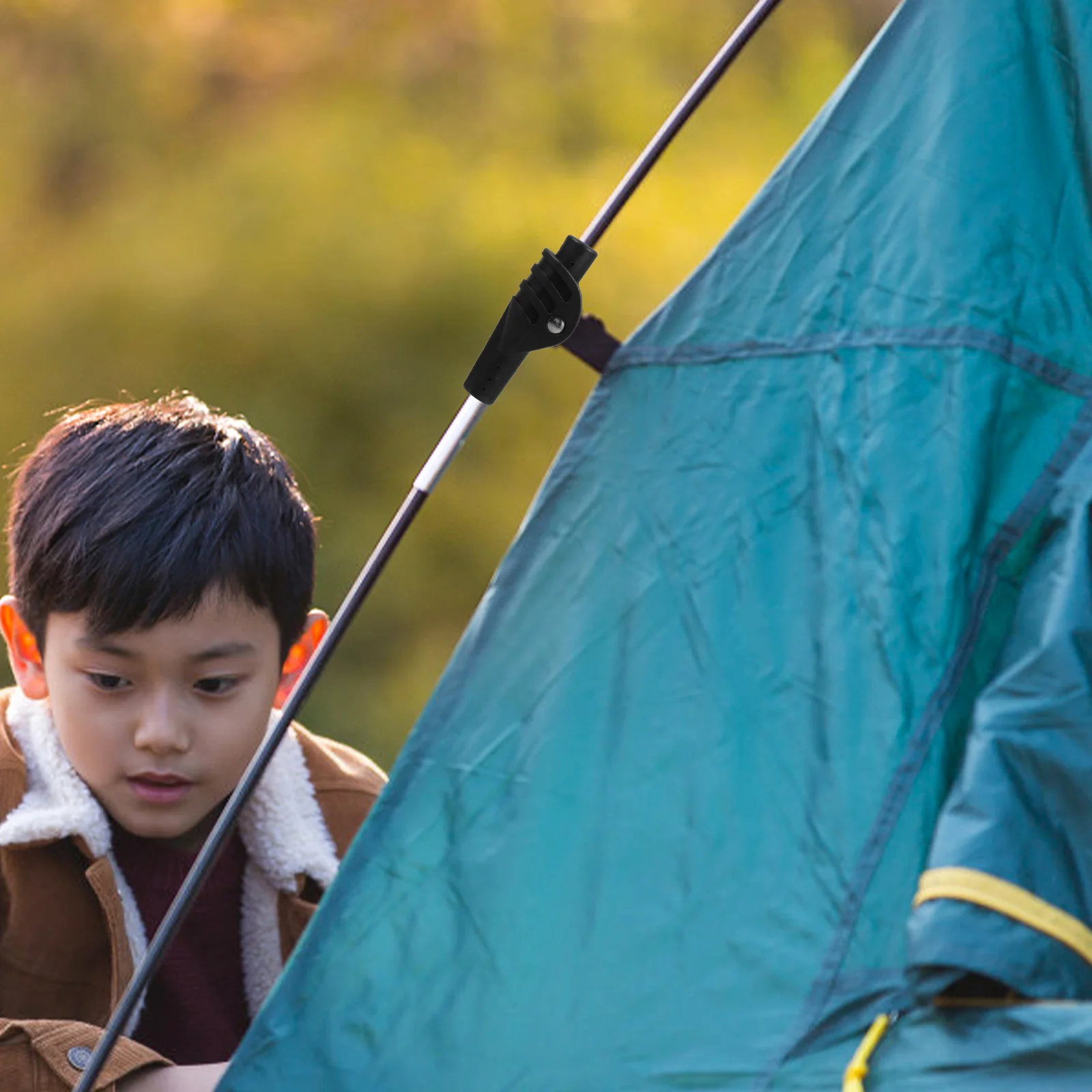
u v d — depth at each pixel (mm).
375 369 21922
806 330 5258
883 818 4695
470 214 22891
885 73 5422
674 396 5270
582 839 4883
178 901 5047
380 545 5195
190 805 5949
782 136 24406
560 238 22781
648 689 5000
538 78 24562
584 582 5148
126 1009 5031
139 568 5742
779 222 5371
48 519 5934
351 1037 4777
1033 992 4305
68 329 22453
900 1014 4465
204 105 25203
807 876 4703
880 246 5281
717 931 4703
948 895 4375
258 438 6578
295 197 23109
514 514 21406
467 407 5238
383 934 4867
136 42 25375
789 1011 4555
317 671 5125
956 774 4723
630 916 4770
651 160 5270
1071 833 4492
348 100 24406
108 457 6102
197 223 23125
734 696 4938
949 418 5074
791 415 5191
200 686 5902
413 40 24969
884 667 4867
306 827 6496
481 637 5145
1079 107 5324
